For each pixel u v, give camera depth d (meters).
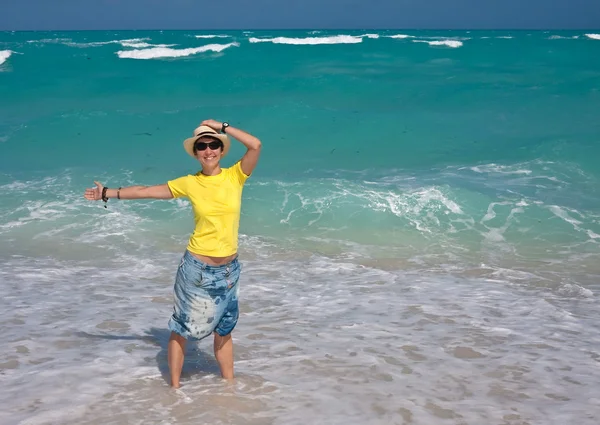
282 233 9.31
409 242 9.01
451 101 20.20
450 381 4.46
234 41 43.28
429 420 3.85
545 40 42.34
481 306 6.34
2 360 4.67
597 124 16.98
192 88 22.12
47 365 4.57
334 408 3.96
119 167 13.09
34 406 3.90
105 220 9.53
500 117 17.97
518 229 9.55
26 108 19.30
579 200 10.84
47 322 5.59
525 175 12.38
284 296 6.57
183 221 9.58
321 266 7.81
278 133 16.30
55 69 25.47
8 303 6.15
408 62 30.33
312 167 13.32
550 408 4.07
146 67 26.52
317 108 18.33
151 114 17.50
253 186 11.16
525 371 4.69
